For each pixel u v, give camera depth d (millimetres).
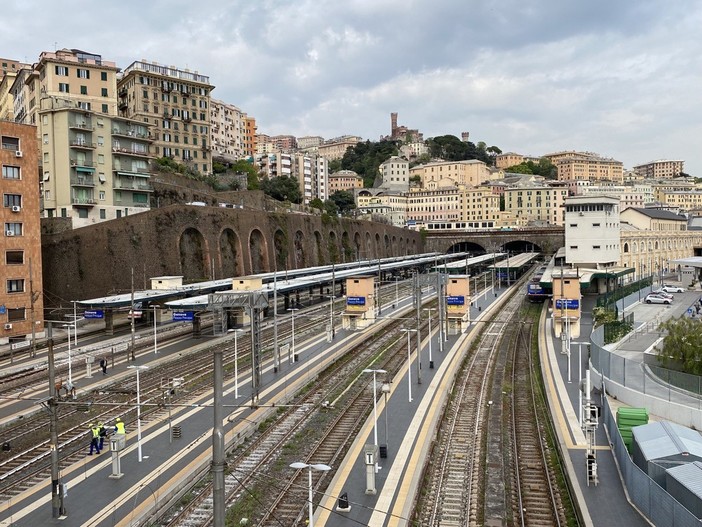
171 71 135500
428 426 38406
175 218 89562
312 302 98438
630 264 116312
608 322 61938
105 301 63344
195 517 27344
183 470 31219
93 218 88438
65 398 43031
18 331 66062
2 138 65438
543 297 103250
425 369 54469
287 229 120000
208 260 94750
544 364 56000
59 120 86438
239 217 104688
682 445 29125
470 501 29016
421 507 28484
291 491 29984
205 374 52594
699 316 76312
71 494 28641
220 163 158500
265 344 66375
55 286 76938
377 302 91062
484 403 45906
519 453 35625
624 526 25328
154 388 48344
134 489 29031
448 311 72688
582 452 34188
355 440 35969
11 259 65938
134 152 93625
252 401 42531
